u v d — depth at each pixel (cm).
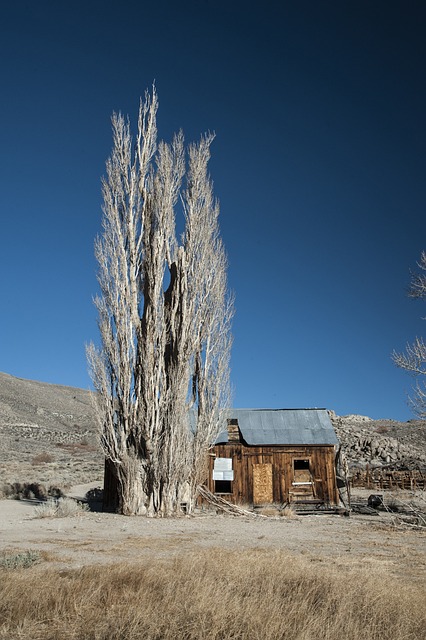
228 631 639
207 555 1099
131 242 2488
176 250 2528
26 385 12369
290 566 962
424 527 1930
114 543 1459
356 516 2509
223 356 2553
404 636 630
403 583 932
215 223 2633
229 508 2481
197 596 720
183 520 2167
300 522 2203
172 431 2334
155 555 1246
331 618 670
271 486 2720
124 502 2297
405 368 1805
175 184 2595
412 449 5750
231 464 2748
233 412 2995
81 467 5550
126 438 2344
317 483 2730
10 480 4006
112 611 703
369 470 4534
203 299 2552
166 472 2317
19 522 1995
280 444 2756
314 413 3002
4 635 634
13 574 850
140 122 2642
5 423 8419
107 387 2370
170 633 630
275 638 614
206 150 2655
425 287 1852
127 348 2388
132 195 2539
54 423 9669
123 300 2416
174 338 2430
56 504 2630
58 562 1114
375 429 7469
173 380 2373
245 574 877
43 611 706
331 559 1219
